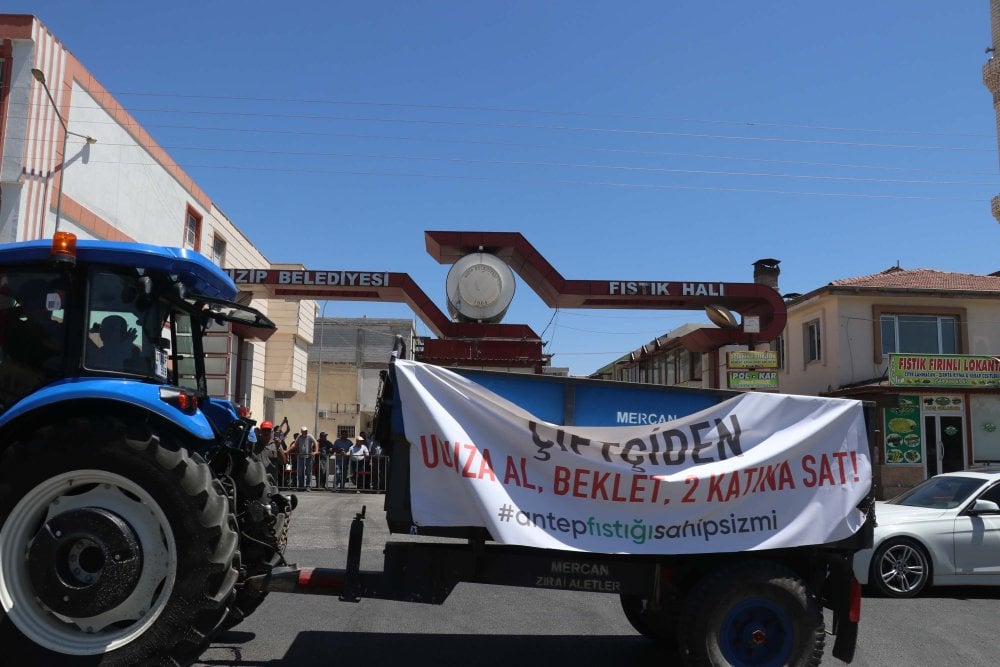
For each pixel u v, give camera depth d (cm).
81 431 446
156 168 1814
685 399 535
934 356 2142
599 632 663
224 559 449
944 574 849
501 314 1841
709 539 511
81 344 475
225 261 2319
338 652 579
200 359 611
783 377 2734
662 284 2005
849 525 529
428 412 498
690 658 491
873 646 635
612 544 500
